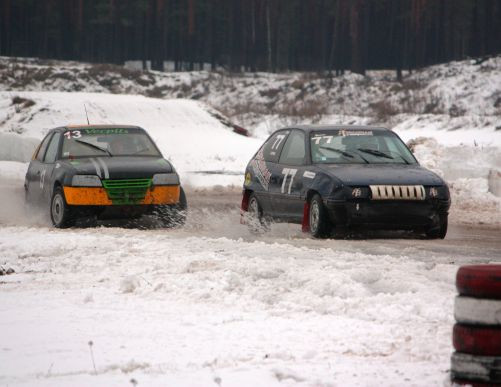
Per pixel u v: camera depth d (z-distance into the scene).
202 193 68.62
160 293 24.34
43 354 17.86
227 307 22.42
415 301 21.75
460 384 14.61
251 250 31.53
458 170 62.25
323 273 25.05
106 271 28.33
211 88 191.00
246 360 17.00
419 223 37.22
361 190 36.56
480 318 14.47
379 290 23.91
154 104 129.12
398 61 184.12
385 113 144.50
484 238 39.31
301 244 35.50
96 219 43.31
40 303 23.47
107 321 21.00
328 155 39.91
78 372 16.41
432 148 65.81
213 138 112.69
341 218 36.62
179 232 41.06
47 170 45.53
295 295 23.00
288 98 174.38
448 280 25.11
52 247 33.72
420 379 15.33
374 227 37.06
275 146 42.94
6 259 31.94
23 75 192.62
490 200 55.47
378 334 18.91
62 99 129.50
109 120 123.94
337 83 176.12
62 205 42.41
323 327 19.69
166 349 18.06
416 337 18.52
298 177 39.47
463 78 162.12
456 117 124.00
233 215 48.44
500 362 14.30
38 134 119.56
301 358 17.05
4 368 16.81
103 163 43.44
